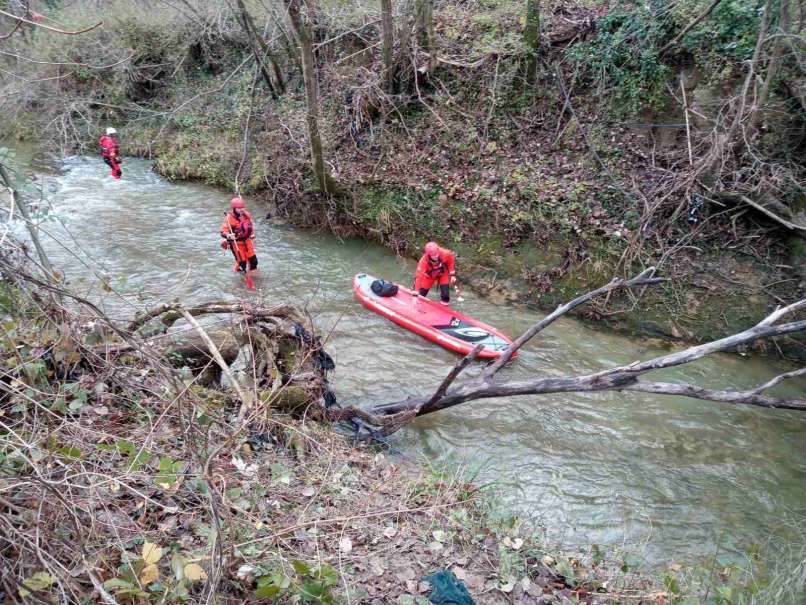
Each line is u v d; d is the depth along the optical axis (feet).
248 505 13.00
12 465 10.26
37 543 8.00
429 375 28.30
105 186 53.42
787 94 31.17
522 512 19.72
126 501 11.51
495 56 42.22
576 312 34.09
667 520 20.04
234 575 10.33
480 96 42.09
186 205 49.37
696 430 24.99
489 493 19.21
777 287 30.50
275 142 48.73
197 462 11.21
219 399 18.24
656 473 22.45
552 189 36.29
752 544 19.02
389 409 23.90
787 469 22.91
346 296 35.76
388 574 12.48
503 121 40.83
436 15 48.01
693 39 34.37
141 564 9.34
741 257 31.58
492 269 37.06
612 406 26.43
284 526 13.00
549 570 14.11
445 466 20.94
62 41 49.90
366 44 48.91
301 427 19.02
